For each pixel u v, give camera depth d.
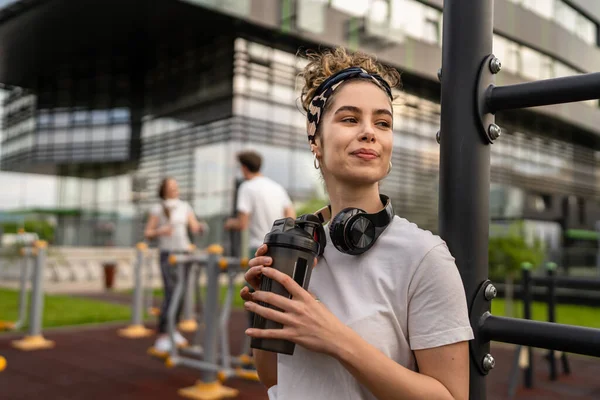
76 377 3.83
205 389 3.38
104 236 18.52
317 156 0.95
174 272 5.05
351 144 0.85
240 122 14.42
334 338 0.70
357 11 13.83
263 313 0.72
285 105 15.41
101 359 4.41
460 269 0.82
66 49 16.03
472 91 0.83
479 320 0.81
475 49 0.84
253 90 14.76
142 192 16.77
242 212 3.83
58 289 10.97
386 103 0.88
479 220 0.83
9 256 11.92
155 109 17.62
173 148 16.59
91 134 19.03
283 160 15.26
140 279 5.70
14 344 4.95
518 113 16.33
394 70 1.05
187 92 16.16
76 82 19.44
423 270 0.76
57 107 19.92
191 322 6.00
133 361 4.35
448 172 0.85
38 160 20.12
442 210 0.85
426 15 14.84
